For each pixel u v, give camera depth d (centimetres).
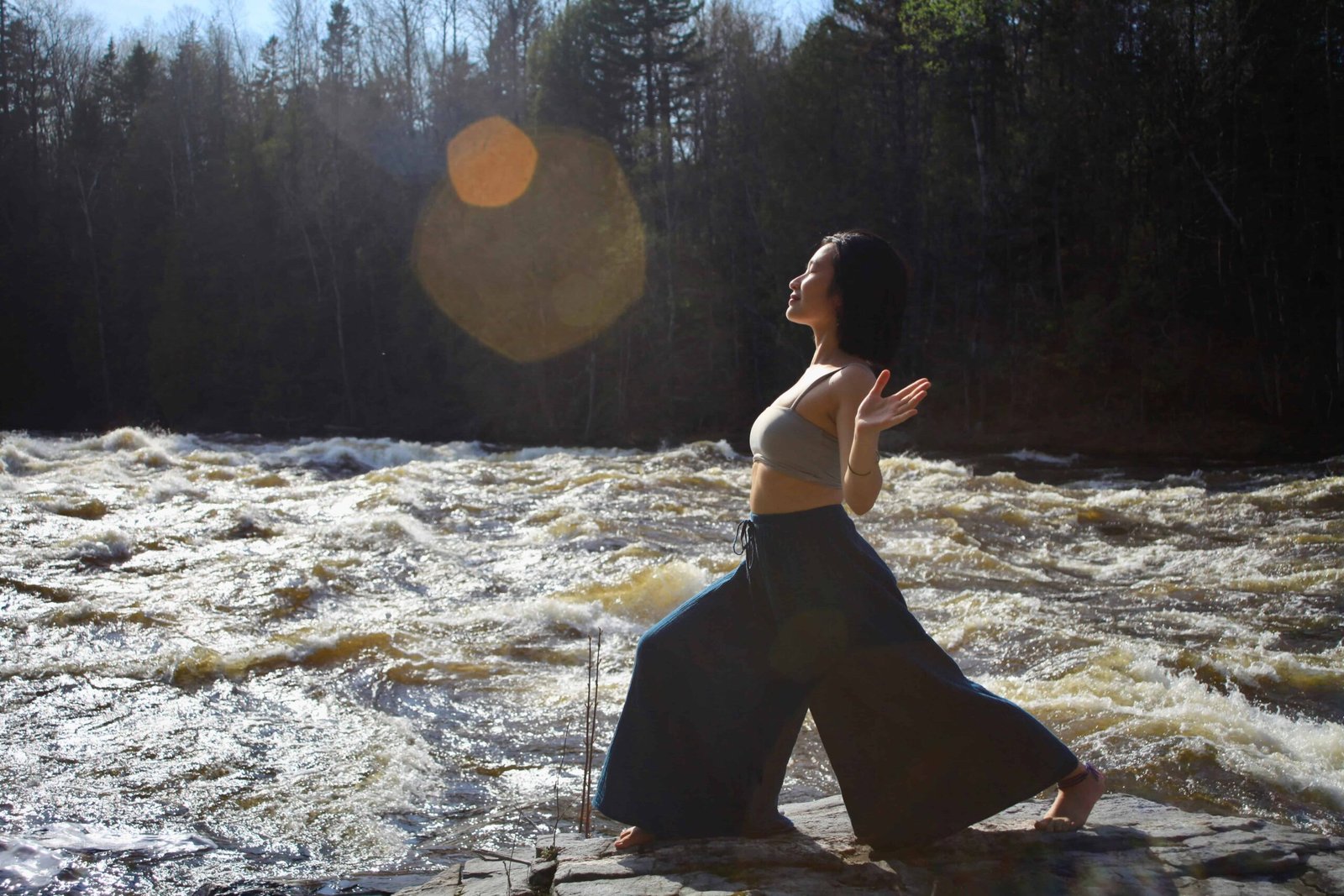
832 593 286
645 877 271
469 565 862
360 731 486
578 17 4106
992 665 588
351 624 665
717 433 3278
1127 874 266
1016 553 983
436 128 4362
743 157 3438
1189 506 1212
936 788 283
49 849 349
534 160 3444
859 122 3434
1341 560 886
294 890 318
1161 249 2809
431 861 349
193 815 387
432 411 3616
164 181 4431
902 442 2819
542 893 271
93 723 488
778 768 303
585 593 749
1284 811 399
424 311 3681
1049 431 2806
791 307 303
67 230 4362
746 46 3862
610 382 3347
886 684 284
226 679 559
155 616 673
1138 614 721
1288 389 2712
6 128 4484
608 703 528
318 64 5059
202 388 3897
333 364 3894
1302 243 2722
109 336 4250
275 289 3884
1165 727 469
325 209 3828
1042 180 3031
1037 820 296
